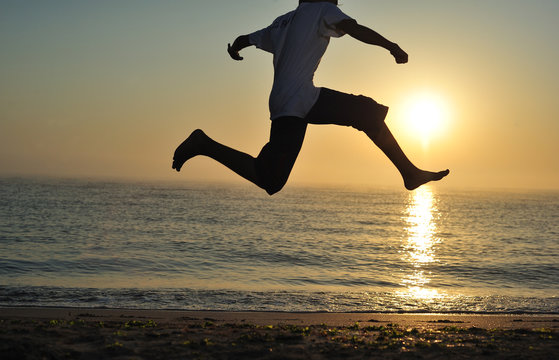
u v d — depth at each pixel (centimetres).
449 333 791
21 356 500
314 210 10312
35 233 4472
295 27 354
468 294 2027
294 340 656
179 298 1734
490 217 9544
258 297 1805
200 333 718
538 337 721
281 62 356
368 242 4500
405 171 358
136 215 7181
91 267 2622
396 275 2656
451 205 16188
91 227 5184
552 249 4231
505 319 1366
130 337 642
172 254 3278
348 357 555
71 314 1289
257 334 692
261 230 5353
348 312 1565
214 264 2883
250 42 384
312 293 1939
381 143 353
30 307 1480
